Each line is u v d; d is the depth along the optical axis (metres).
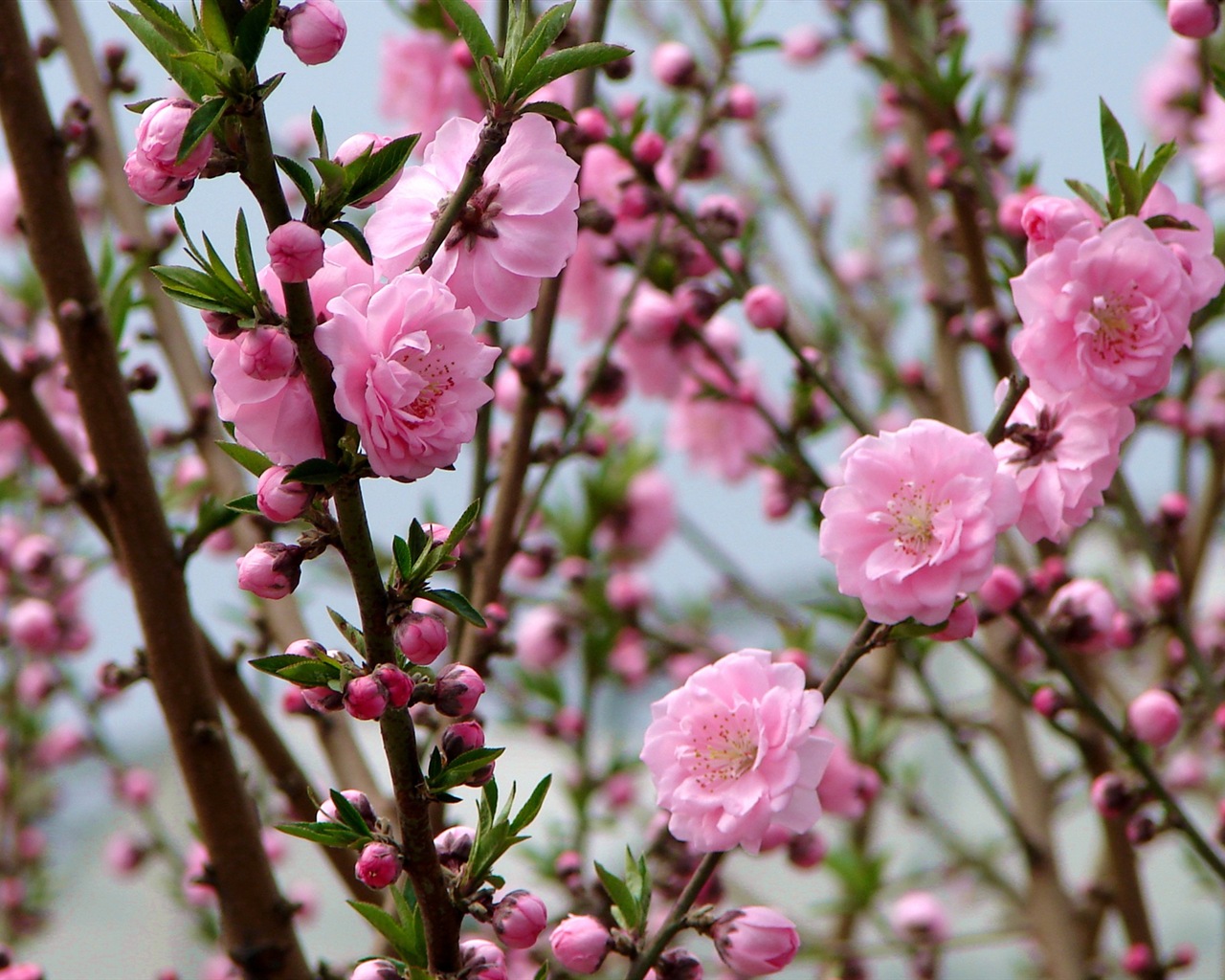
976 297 1.44
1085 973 1.43
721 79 1.37
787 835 1.27
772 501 1.56
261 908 1.25
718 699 1.18
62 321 1.25
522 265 1.15
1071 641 1.32
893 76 1.39
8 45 1.25
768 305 1.31
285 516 1.11
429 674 1.14
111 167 1.38
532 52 1.13
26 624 1.59
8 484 1.48
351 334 1.10
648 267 1.35
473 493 1.34
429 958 1.14
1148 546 1.34
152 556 1.25
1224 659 1.46
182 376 1.37
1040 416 1.20
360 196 1.11
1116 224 1.17
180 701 1.25
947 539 1.17
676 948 1.19
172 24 1.10
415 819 1.13
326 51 1.11
